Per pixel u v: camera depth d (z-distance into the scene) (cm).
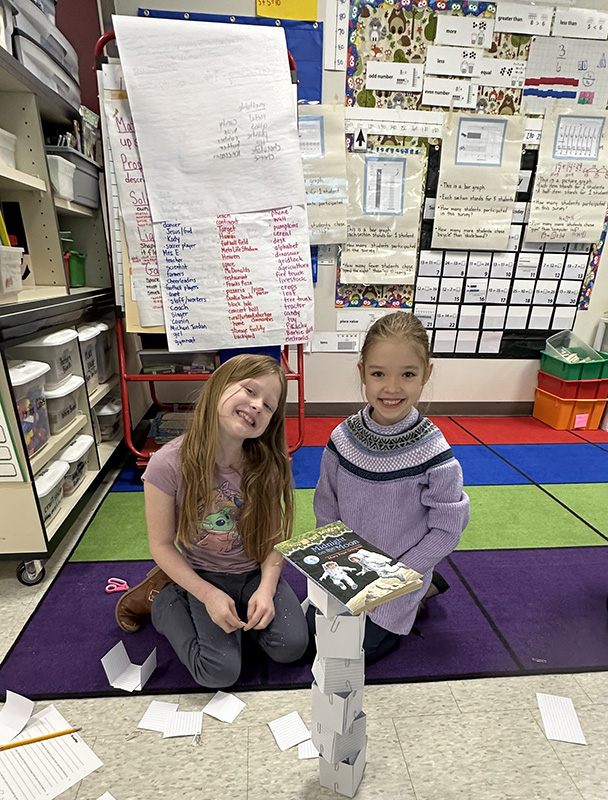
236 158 155
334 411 264
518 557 145
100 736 86
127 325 167
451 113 218
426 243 237
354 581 61
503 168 227
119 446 203
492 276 246
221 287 164
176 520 102
